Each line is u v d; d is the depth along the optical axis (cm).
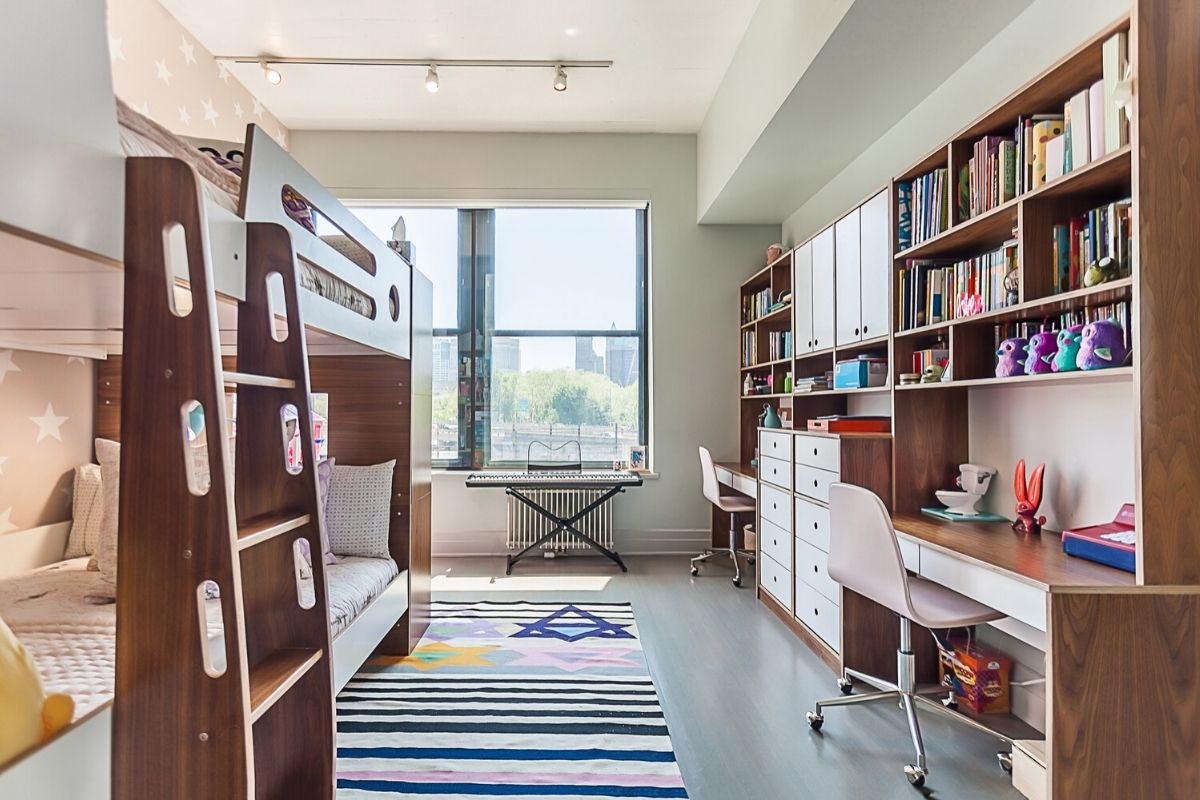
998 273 222
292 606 156
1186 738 155
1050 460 228
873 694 233
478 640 320
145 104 344
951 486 274
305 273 190
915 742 201
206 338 116
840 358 365
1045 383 226
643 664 290
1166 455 154
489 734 226
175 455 116
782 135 342
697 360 512
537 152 505
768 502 378
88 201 102
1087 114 180
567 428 532
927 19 238
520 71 412
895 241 278
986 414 264
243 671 116
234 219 145
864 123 327
